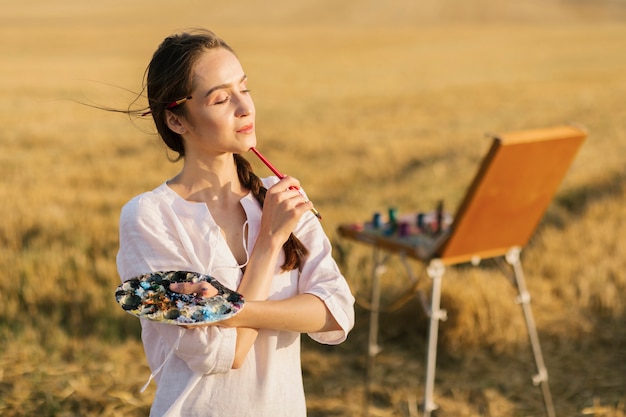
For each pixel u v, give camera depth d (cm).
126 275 187
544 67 3192
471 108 1981
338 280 195
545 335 557
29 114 1906
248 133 186
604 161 1145
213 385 183
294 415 194
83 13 7369
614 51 3959
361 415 466
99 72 2900
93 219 792
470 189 364
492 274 638
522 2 8412
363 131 1597
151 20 6769
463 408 473
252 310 178
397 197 960
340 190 1033
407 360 534
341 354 545
